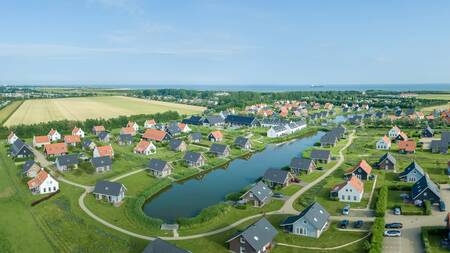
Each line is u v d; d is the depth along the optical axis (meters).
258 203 84.62
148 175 111.81
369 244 61.59
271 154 146.25
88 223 75.38
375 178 104.06
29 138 178.00
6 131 176.25
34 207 85.00
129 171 116.12
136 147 143.88
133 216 78.38
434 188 84.12
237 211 81.62
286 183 98.94
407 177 100.50
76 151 146.75
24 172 110.12
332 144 152.62
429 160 122.62
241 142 153.75
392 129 172.62
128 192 96.06
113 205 86.06
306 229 69.00
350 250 62.47
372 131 187.75
